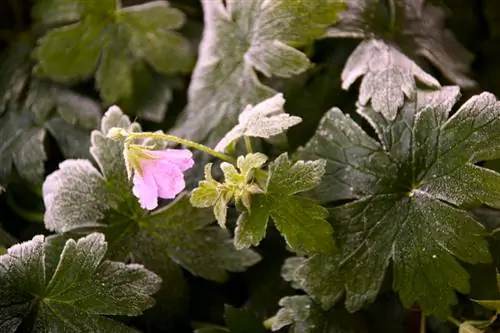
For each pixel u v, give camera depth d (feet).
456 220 1.78
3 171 2.06
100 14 2.11
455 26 2.14
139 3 2.21
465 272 1.77
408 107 1.84
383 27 1.95
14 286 1.79
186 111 2.00
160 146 1.89
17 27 2.24
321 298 1.82
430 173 1.81
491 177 1.77
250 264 1.89
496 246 1.85
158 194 1.75
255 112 1.84
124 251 1.88
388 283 1.86
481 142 1.77
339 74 1.98
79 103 2.12
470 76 2.02
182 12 2.15
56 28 2.13
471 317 1.85
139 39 2.12
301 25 1.92
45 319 1.80
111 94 2.12
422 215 1.80
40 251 1.81
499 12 2.14
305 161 1.83
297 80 1.99
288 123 1.81
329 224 1.79
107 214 1.88
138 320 1.94
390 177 1.82
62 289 1.80
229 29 1.98
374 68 1.87
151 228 1.90
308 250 1.81
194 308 1.99
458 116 1.80
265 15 1.94
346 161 1.84
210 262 1.89
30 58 2.16
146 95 2.13
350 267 1.82
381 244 1.81
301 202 1.78
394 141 1.83
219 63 1.98
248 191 1.77
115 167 1.89
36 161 2.06
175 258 1.90
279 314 1.86
